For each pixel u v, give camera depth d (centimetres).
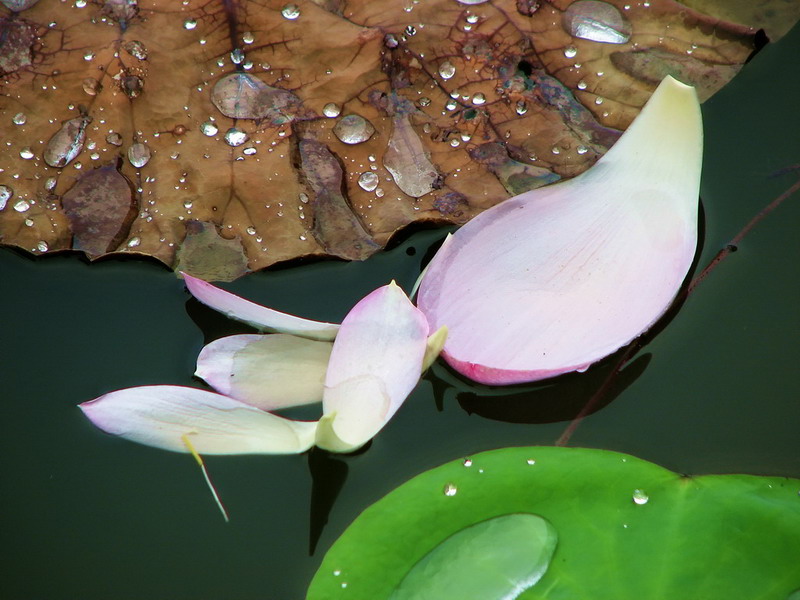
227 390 118
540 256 119
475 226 120
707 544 114
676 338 119
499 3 123
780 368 118
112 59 121
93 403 117
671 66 122
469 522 115
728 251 121
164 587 115
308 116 121
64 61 121
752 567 113
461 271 119
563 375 119
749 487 115
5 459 117
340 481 117
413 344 117
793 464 117
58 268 121
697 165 118
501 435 118
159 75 121
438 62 122
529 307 118
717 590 113
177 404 117
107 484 117
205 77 121
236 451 116
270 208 120
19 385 119
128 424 116
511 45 122
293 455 117
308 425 117
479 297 119
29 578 116
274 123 121
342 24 122
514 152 121
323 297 121
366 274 121
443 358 119
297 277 121
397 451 117
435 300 119
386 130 121
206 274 119
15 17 121
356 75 121
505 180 121
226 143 121
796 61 124
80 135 121
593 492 115
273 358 118
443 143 121
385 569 114
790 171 122
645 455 117
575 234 119
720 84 122
